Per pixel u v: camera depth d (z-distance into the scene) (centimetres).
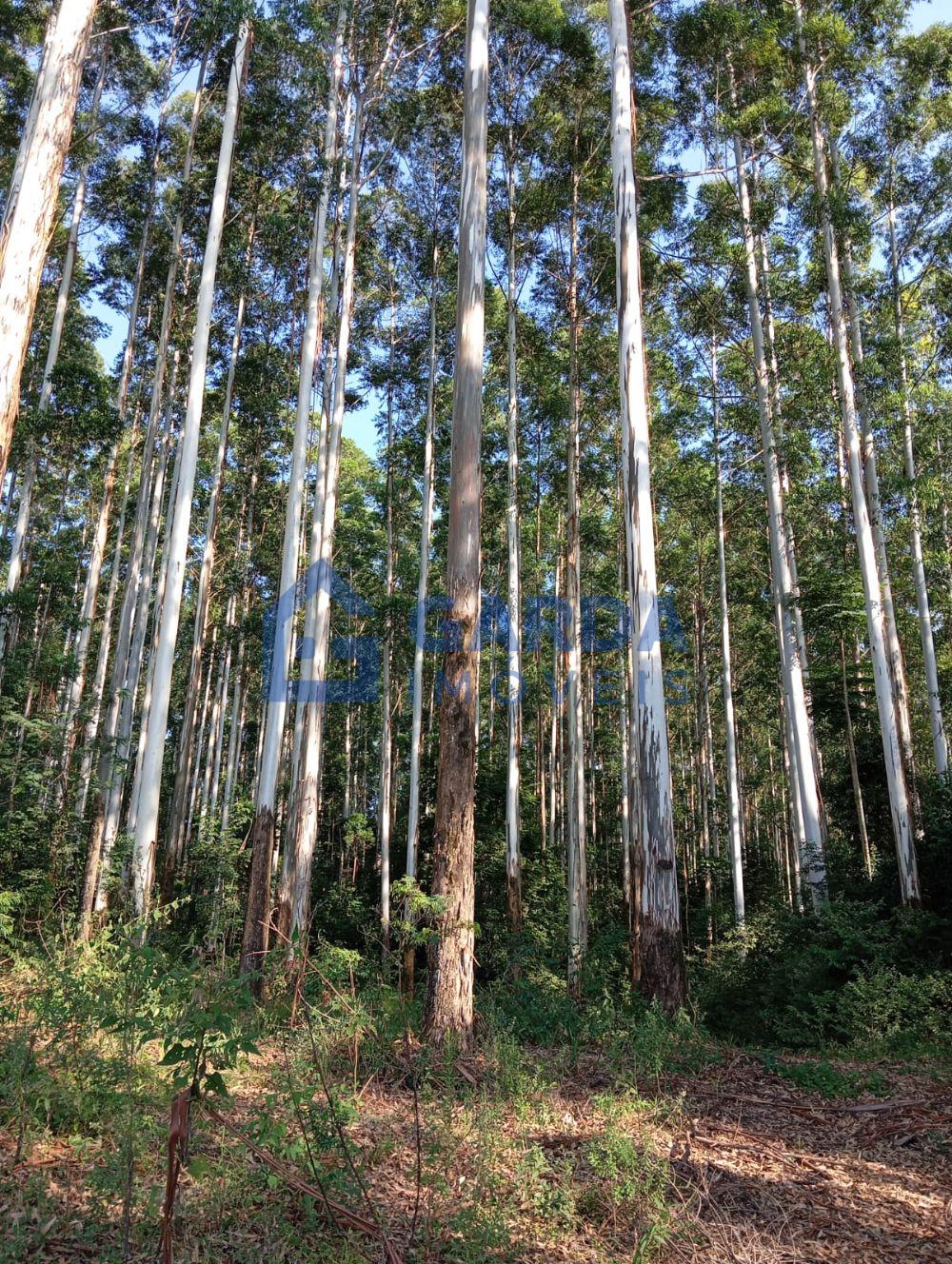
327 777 3397
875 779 2169
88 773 1833
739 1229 425
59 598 2147
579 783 1711
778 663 2636
